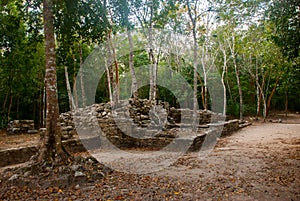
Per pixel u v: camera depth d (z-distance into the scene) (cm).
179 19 1540
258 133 1343
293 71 1248
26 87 1641
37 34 762
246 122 1823
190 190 466
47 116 576
